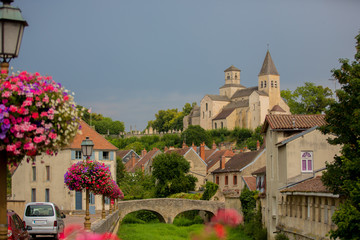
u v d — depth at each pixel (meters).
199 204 80.56
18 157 14.44
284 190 44.69
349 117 30.31
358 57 32.19
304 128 48.50
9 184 90.56
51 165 73.88
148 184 99.62
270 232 51.91
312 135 46.78
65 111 14.66
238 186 84.75
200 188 99.50
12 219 23.86
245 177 77.38
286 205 47.31
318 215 38.91
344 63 32.00
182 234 71.25
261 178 66.25
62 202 72.12
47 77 14.57
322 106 163.75
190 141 190.00
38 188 76.44
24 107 13.70
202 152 115.69
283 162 47.56
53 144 14.48
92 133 78.50
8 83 13.59
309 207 41.19
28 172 79.12
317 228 38.75
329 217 36.28
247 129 195.62
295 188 43.03
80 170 33.97
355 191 27.06
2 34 13.34
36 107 13.95
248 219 63.62
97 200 72.56
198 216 86.50
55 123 14.42
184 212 88.81
